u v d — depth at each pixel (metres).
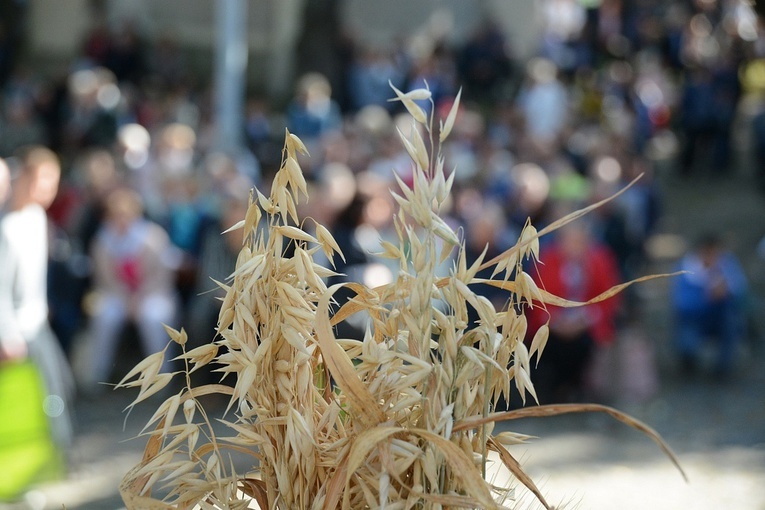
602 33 17.47
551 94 12.24
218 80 9.04
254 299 1.21
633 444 6.05
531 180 7.36
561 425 6.41
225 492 1.23
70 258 6.92
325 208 5.27
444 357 1.16
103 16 15.53
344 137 9.43
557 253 6.61
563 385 6.75
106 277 6.85
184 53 15.68
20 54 15.27
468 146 9.66
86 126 10.93
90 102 11.05
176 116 11.73
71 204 7.84
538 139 10.02
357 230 5.24
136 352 7.14
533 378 6.67
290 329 1.17
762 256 10.70
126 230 6.91
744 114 16.80
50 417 4.84
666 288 9.92
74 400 6.52
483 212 6.16
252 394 1.22
